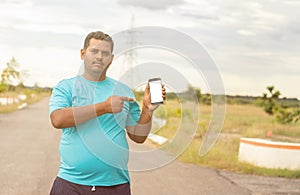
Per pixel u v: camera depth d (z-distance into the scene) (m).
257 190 9.06
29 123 22.91
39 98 69.31
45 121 24.72
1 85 41.97
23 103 46.69
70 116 3.48
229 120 26.59
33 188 8.44
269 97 32.91
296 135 22.45
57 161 11.47
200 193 8.57
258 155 11.75
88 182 3.69
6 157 11.79
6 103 40.31
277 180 10.24
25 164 10.87
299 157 11.56
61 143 3.76
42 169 10.30
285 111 27.69
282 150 11.57
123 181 3.80
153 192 8.49
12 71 42.50
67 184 3.70
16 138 16.11
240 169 11.26
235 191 8.89
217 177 10.20
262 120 28.28
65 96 3.64
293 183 9.94
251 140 12.13
